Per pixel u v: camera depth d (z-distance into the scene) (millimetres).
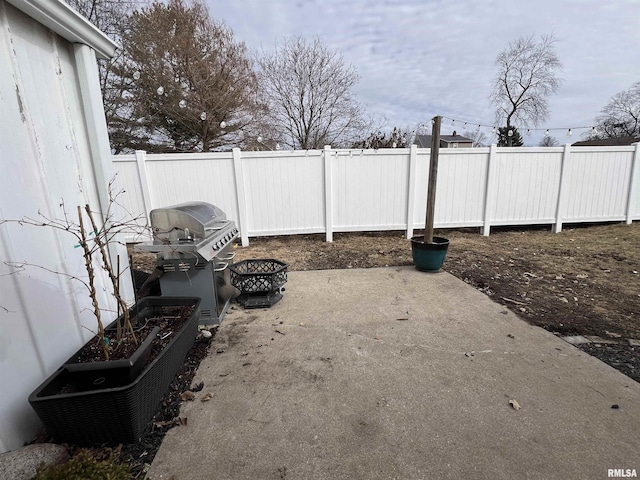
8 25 1714
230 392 2084
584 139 25328
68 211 2139
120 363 1693
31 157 1837
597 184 6555
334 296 3705
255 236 6270
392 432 1737
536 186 6457
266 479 1472
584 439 1659
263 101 13867
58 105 2102
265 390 2102
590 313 3107
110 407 1562
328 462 1557
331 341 2717
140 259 5328
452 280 4141
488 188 6344
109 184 2533
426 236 4469
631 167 6543
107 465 1359
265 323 3066
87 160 2385
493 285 3896
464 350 2539
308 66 13648
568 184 6492
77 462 1338
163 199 5781
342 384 2152
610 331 2779
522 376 2197
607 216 6727
